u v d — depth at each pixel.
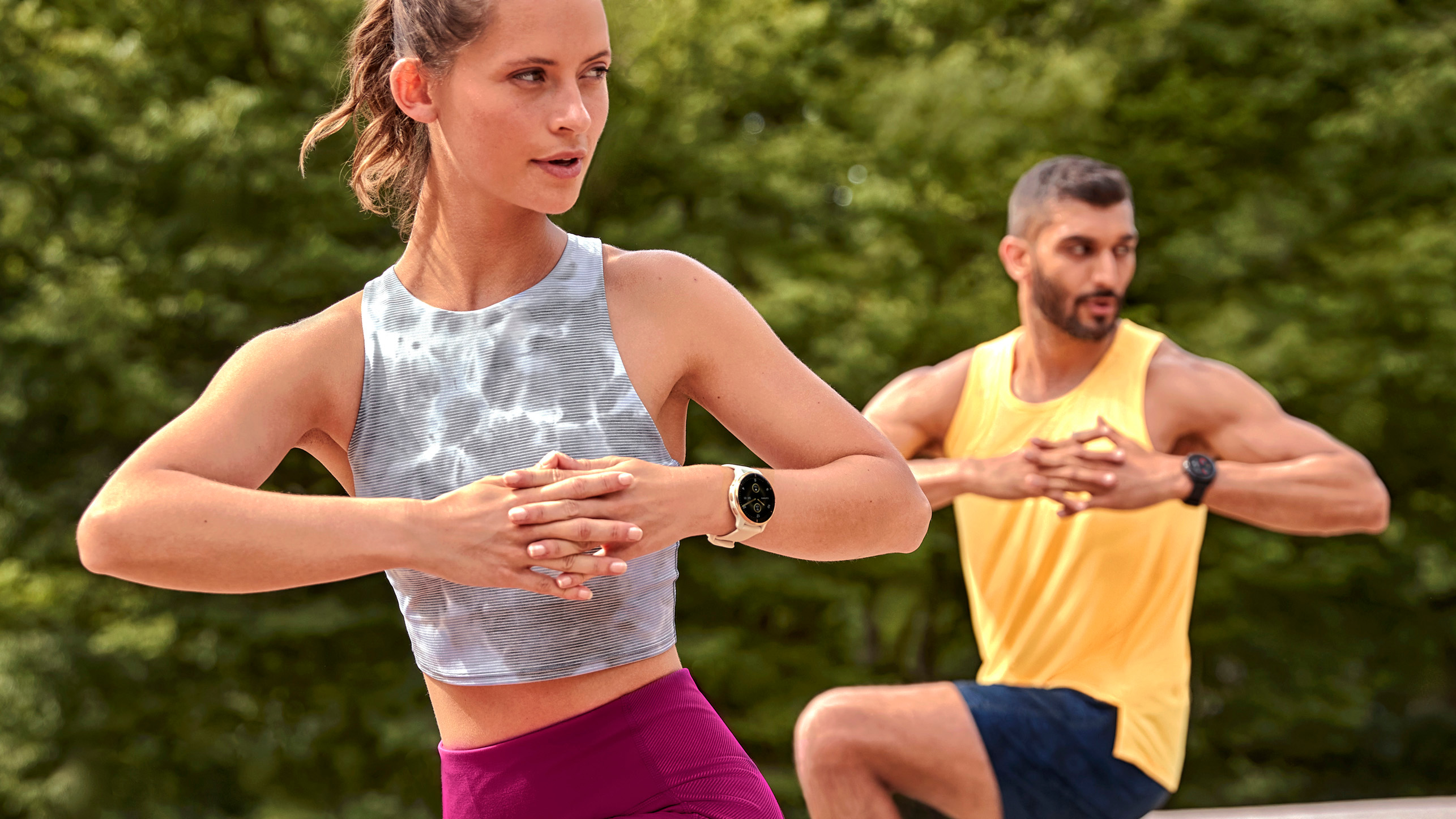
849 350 9.30
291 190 9.26
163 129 9.05
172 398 9.23
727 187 10.30
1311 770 12.18
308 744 9.77
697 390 1.44
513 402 1.35
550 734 1.36
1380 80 10.25
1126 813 2.81
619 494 1.26
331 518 1.22
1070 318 2.98
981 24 10.91
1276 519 2.81
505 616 1.35
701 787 1.37
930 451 3.24
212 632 9.38
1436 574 10.82
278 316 9.55
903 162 9.98
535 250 1.39
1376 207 10.52
